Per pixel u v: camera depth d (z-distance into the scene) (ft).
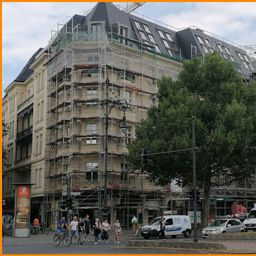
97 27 171.83
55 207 165.78
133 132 169.17
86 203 154.71
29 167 200.95
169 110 127.95
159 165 130.72
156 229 122.93
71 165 158.10
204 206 136.05
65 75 167.84
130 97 171.94
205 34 225.35
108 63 164.14
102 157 156.56
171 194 176.14
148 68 179.01
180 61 191.83
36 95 199.00
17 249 88.99
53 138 176.35
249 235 98.94
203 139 125.39
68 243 102.73
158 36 200.13
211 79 137.08
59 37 183.01
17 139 219.41
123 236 137.18
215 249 75.05
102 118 158.81
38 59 196.03
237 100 134.00
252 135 129.80
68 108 165.27
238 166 134.51
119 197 159.53
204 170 130.82
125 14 191.31
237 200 200.85
